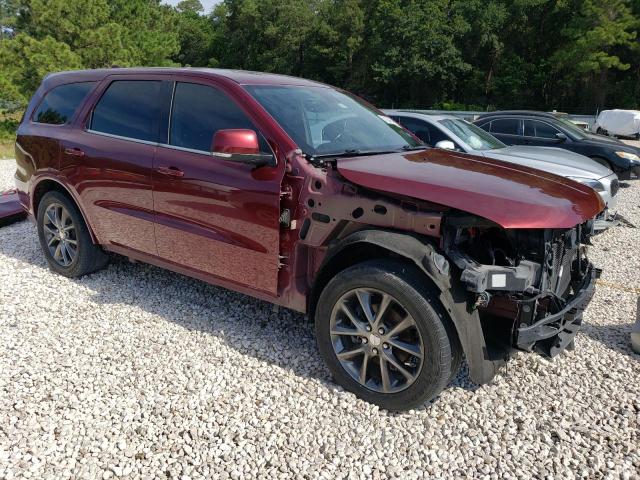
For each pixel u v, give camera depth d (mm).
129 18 28422
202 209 3691
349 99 4402
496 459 2717
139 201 4094
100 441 2744
